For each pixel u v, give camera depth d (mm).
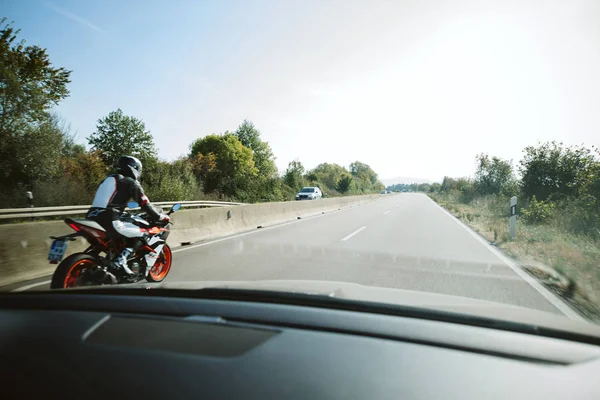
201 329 1363
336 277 5438
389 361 1129
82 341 1273
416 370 1085
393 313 1504
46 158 18875
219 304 1609
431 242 9305
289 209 17219
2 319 1512
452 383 1028
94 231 4090
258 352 1165
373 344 1237
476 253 7766
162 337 1287
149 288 1861
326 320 1419
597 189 12969
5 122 18094
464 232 11734
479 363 1144
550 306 4219
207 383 993
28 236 5465
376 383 1009
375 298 1615
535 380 1070
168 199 24188
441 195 56750
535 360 1185
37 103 18953
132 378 1031
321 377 1027
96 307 1606
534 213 14172
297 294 1636
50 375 1073
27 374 1089
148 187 24750
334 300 1579
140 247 4594
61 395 974
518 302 4363
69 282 3871
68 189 19438
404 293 1802
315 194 37312
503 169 28500
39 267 5539
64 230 6078
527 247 8367
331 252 7656
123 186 4316
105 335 1314
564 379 1084
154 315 1497
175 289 1819
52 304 1658
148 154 28672
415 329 1353
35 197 17750
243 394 944
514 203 10102
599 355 1243
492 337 1318
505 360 1173
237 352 1168
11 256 5180
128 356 1155
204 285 1928
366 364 1107
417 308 1479
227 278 5344
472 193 31938
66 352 1202
